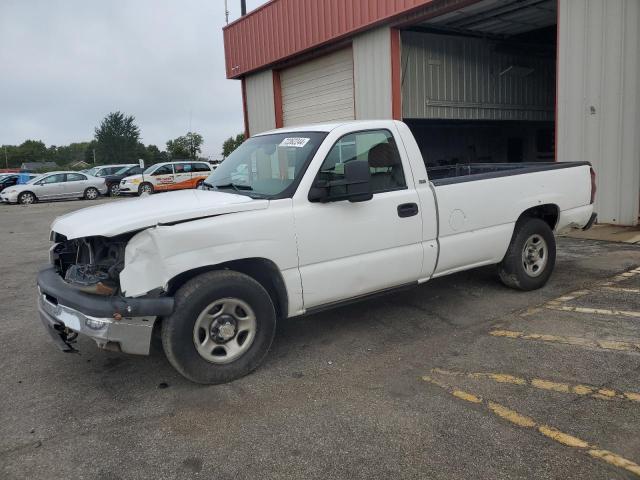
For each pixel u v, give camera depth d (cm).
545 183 576
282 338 486
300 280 417
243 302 396
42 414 365
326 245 426
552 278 632
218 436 327
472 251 520
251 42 1631
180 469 296
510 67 1529
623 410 331
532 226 570
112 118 10831
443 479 276
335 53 1403
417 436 316
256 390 385
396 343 461
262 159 473
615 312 502
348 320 525
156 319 386
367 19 1208
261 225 394
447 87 1404
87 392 396
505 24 1355
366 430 325
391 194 462
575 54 903
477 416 334
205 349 387
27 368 448
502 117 1552
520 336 459
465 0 1016
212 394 382
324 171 432
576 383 369
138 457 309
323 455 302
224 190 459
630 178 865
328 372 410
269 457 303
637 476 270
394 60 1207
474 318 511
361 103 1308
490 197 528
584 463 282
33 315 605
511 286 584
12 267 916
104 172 3053
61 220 420
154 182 2686
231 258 383
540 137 1892
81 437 333
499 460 289
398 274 469
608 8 852
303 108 1554
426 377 392
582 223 620
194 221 372
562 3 909
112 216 380
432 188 487
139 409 366
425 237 482
